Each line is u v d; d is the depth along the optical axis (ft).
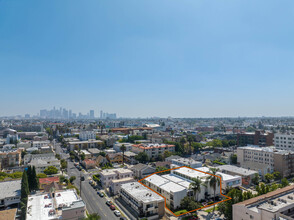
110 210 236.02
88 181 345.10
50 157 466.29
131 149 572.10
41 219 165.78
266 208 147.64
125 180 292.40
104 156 506.89
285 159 370.73
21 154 523.29
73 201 195.21
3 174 336.08
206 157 496.64
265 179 346.74
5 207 238.27
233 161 461.78
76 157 526.16
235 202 191.11
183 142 603.67
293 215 158.61
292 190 189.47
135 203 226.79
